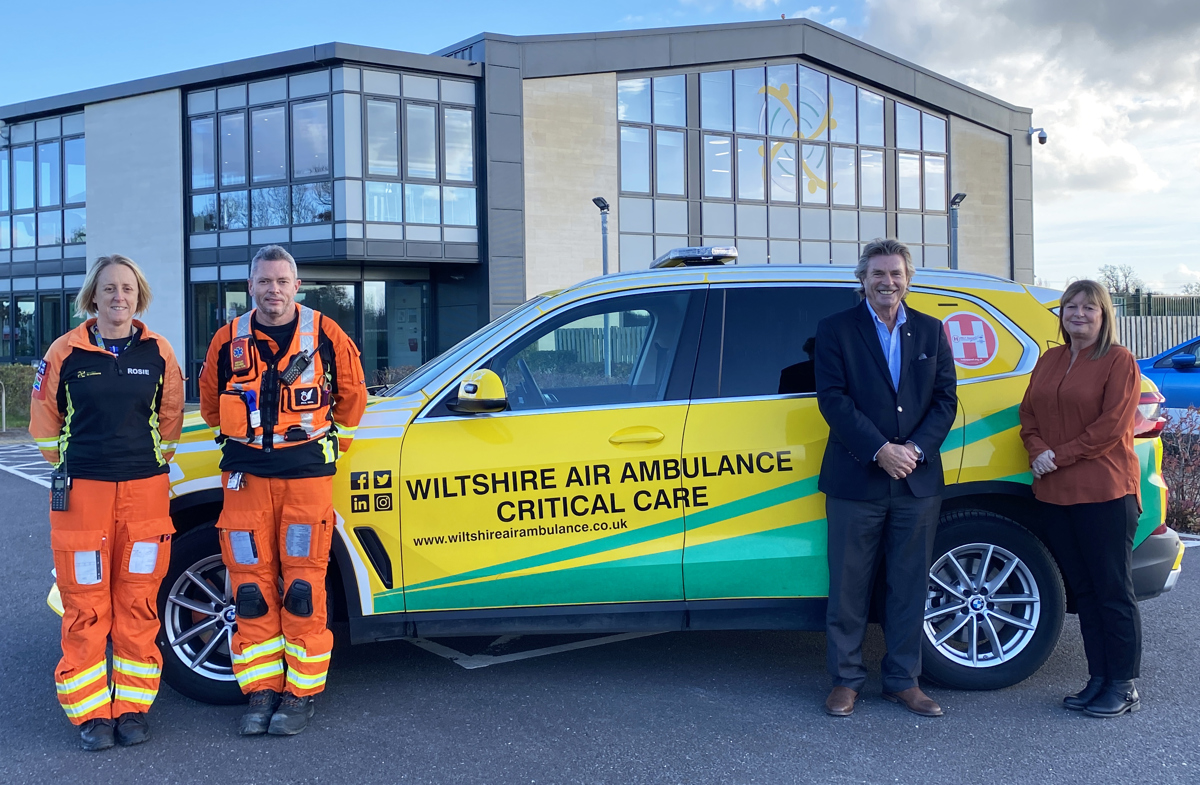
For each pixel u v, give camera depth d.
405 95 21.30
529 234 22.66
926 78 27.31
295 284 3.85
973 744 3.72
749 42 24.47
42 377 3.73
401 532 4.04
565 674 4.59
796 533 4.17
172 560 4.10
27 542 7.85
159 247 22.89
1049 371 4.09
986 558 4.23
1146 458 4.29
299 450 3.78
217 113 22.14
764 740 3.77
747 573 4.13
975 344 4.37
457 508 4.05
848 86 26.38
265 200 21.73
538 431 4.11
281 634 3.96
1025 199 29.78
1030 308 4.48
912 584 4.01
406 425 4.11
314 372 3.80
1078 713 4.03
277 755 3.68
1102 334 3.94
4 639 5.16
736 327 4.32
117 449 3.72
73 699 3.72
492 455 4.07
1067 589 4.40
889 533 4.03
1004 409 4.25
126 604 3.80
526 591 4.09
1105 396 3.91
